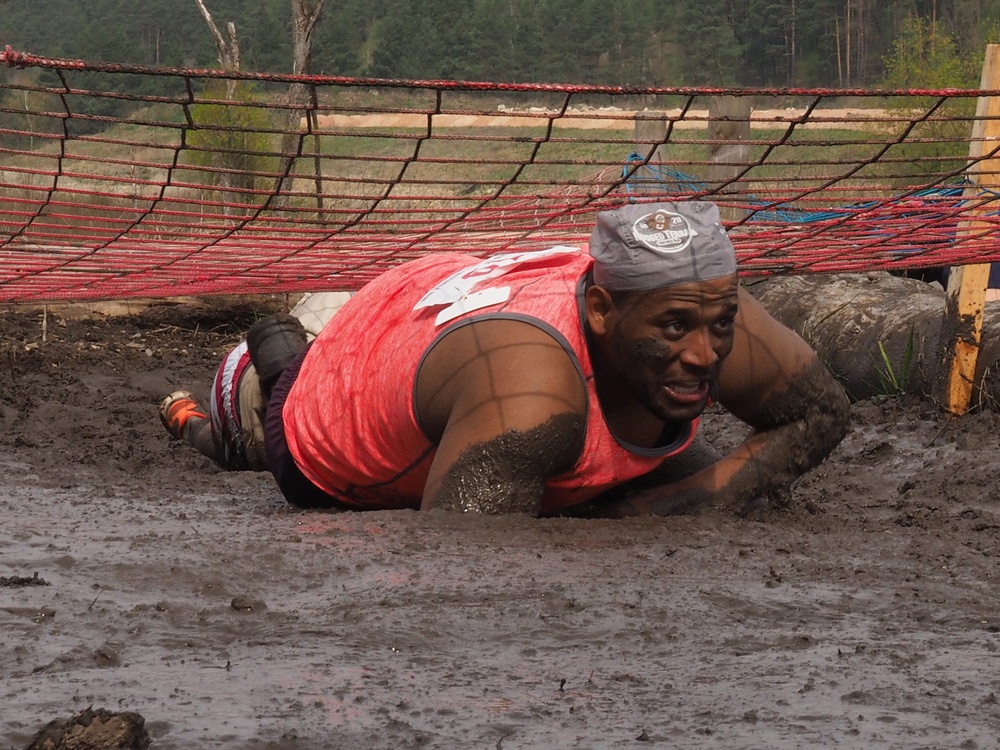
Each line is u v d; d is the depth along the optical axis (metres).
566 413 4.99
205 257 8.03
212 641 3.22
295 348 7.23
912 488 7.06
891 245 7.89
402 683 2.86
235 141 17.19
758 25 90.62
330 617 3.47
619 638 3.32
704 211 4.84
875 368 9.69
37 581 3.72
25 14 166.25
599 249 4.89
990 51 8.24
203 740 2.45
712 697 2.80
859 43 85.88
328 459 5.82
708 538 4.75
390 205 18.00
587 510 5.65
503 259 5.59
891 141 5.61
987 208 8.02
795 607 3.69
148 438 8.95
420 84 4.98
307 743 2.47
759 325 5.55
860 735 2.55
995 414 8.41
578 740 2.51
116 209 6.33
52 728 2.38
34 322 13.07
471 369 5.09
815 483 7.46
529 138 5.44
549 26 108.69
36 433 9.00
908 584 4.01
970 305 8.56
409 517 4.86
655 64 92.81
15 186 5.98
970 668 3.05
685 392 4.86
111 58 134.12
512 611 3.53
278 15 131.12
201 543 4.36
